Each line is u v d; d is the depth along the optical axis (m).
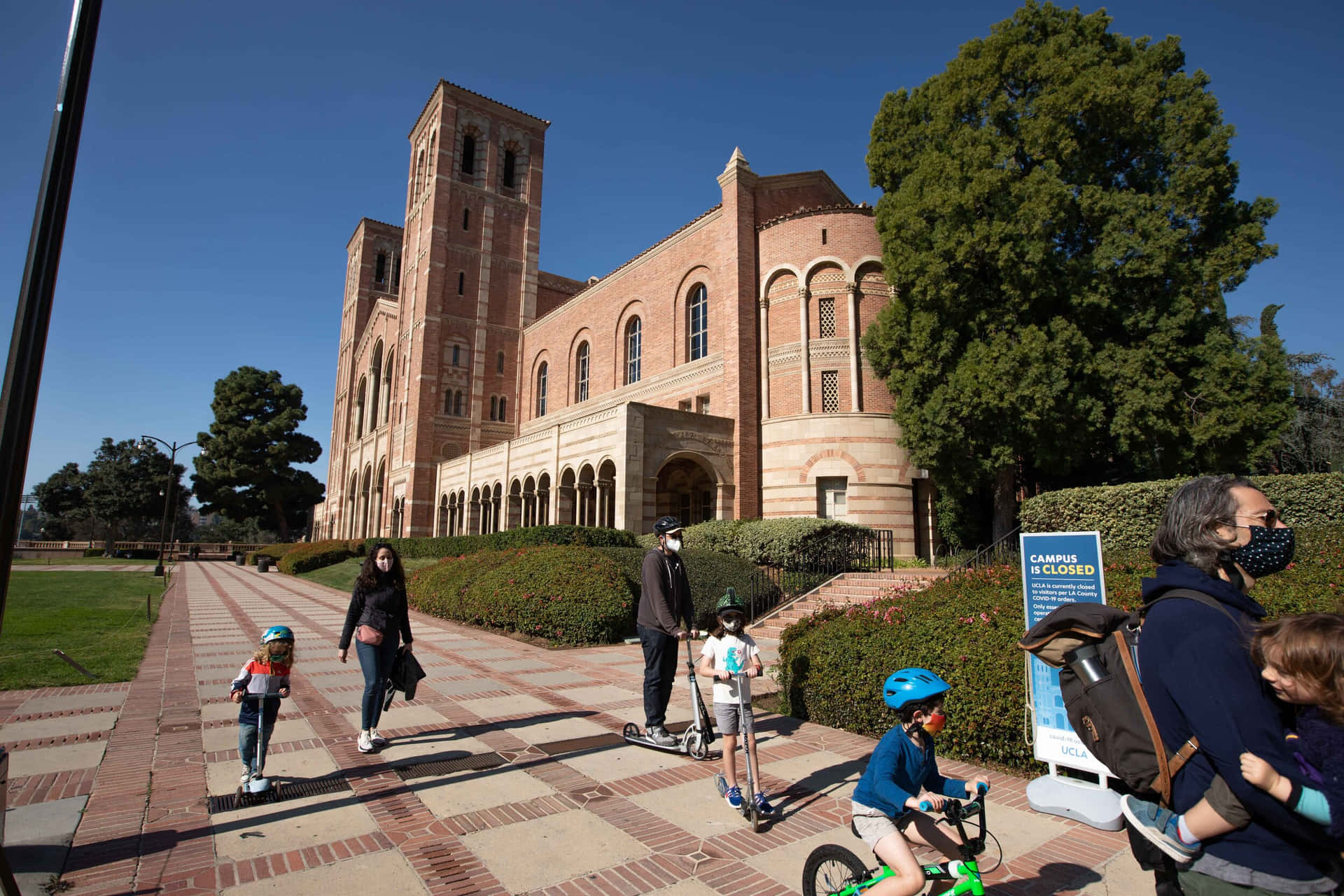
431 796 5.32
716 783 5.55
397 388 45.19
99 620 16.34
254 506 73.38
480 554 19.92
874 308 23.38
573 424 25.11
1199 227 16.28
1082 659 2.39
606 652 12.46
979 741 6.17
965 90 18.39
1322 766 1.88
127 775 5.75
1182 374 16.30
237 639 14.11
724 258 25.55
